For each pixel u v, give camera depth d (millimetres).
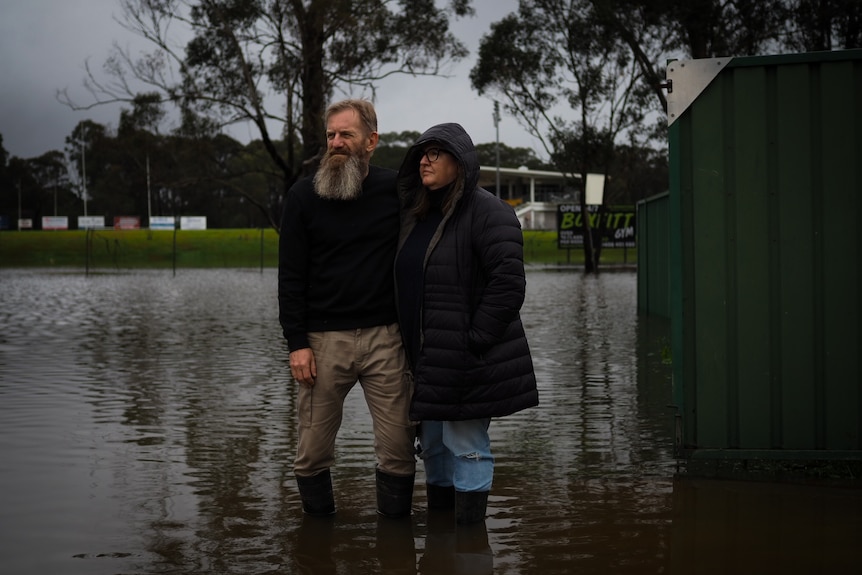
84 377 8125
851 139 4281
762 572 3035
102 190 97938
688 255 4402
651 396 6934
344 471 4598
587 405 6547
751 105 4340
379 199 3668
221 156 33406
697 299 4379
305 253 3680
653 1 23953
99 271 37688
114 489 4242
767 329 4344
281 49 27062
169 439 5422
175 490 4223
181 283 27562
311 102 27703
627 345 10625
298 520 3736
